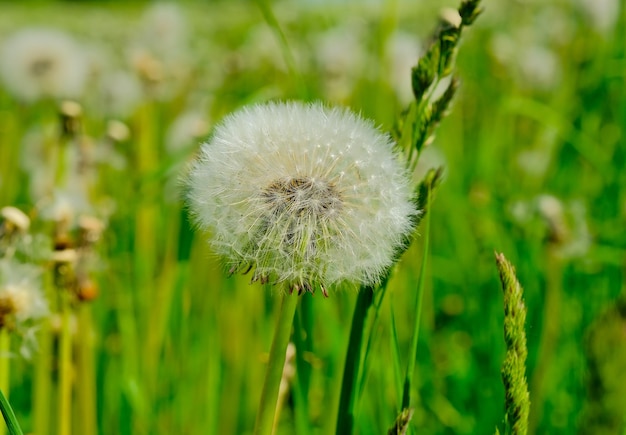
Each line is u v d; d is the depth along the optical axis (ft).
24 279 1.25
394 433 1.00
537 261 1.81
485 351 1.82
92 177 1.81
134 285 1.76
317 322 1.60
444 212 2.23
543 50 3.02
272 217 1.00
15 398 1.61
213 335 1.45
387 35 1.96
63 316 1.27
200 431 1.47
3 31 5.26
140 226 1.80
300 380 1.18
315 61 2.78
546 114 2.35
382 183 1.02
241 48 3.34
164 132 2.64
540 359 1.46
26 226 1.27
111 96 2.55
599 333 1.21
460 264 2.09
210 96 2.58
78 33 4.83
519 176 2.38
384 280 1.07
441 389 1.75
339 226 1.01
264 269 0.99
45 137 2.14
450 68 1.06
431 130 1.06
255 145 1.03
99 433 1.48
